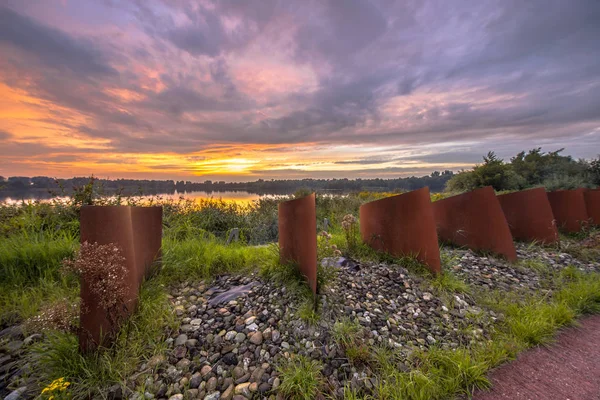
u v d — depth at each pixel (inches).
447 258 173.6
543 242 221.5
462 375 82.8
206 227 274.8
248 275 154.7
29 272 137.8
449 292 135.0
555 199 266.8
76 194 214.8
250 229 277.9
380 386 77.5
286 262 148.9
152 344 93.0
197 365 87.6
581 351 97.2
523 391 79.1
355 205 411.5
